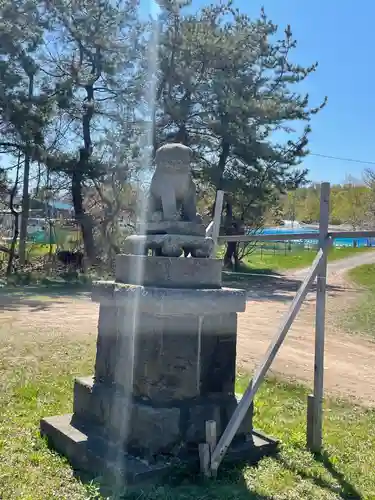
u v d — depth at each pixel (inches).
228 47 850.8
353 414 257.1
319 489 166.9
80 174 838.5
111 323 190.4
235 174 972.6
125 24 847.1
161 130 884.6
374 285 952.3
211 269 184.4
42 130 788.0
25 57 752.3
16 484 160.2
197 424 173.9
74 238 964.6
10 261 829.2
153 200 198.7
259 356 373.4
